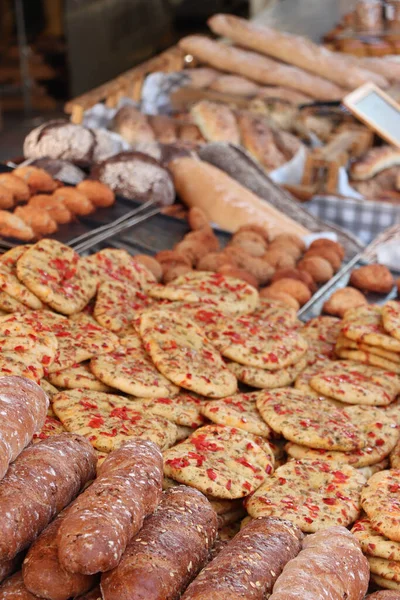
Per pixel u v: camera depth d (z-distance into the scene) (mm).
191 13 4961
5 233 2006
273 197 2518
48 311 1833
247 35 3053
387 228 2635
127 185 2281
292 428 1711
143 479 1356
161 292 1954
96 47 4887
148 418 1707
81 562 1177
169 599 1240
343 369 1859
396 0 3395
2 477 1305
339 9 3484
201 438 1694
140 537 1315
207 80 2965
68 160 2354
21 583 1258
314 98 2963
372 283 2188
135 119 2680
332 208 2662
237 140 2738
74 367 1762
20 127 4449
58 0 4652
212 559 1406
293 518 1584
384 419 1771
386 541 1528
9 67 4773
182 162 2449
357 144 2799
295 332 1916
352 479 1672
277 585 1258
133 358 1799
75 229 2119
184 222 2291
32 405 1471
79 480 1429
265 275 2148
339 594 1267
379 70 3100
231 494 1623
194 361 1799
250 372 1819
